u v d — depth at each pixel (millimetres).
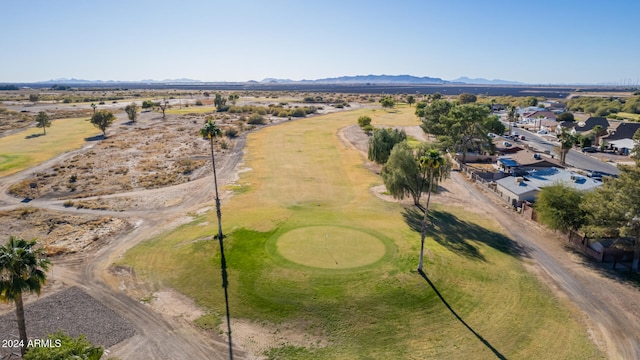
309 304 35531
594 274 42781
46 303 36250
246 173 82875
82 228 54250
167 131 127812
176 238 50094
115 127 135500
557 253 47812
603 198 44688
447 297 37188
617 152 106812
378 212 59719
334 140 118125
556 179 66062
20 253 25969
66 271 42312
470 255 45938
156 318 34344
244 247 46219
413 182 61281
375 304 35562
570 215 49406
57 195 68625
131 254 46125
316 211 59469
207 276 40531
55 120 152375
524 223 57219
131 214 59719
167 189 72125
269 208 60688
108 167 86312
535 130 148750
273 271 40406
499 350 30656
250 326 33312
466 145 96875
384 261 42562
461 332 32625
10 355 29203
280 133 128125
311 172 84000
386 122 157625
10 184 74125
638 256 43688
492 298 37500
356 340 31562
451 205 64375
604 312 36031
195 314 34875
